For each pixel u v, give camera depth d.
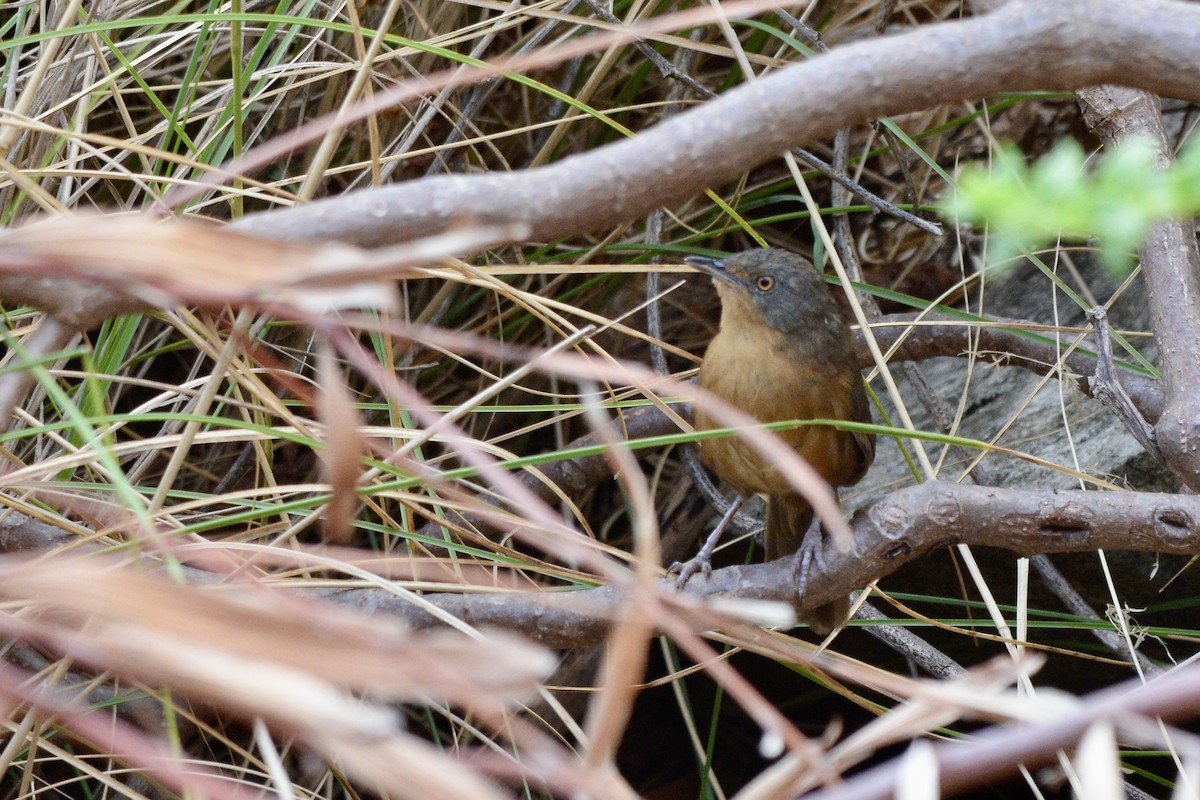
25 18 8.59
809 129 3.85
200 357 8.20
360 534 10.09
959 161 12.25
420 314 10.18
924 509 6.55
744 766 11.81
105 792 7.58
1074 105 12.02
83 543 5.88
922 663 8.75
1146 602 9.77
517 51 10.16
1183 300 7.31
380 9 10.16
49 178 8.02
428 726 9.77
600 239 11.04
